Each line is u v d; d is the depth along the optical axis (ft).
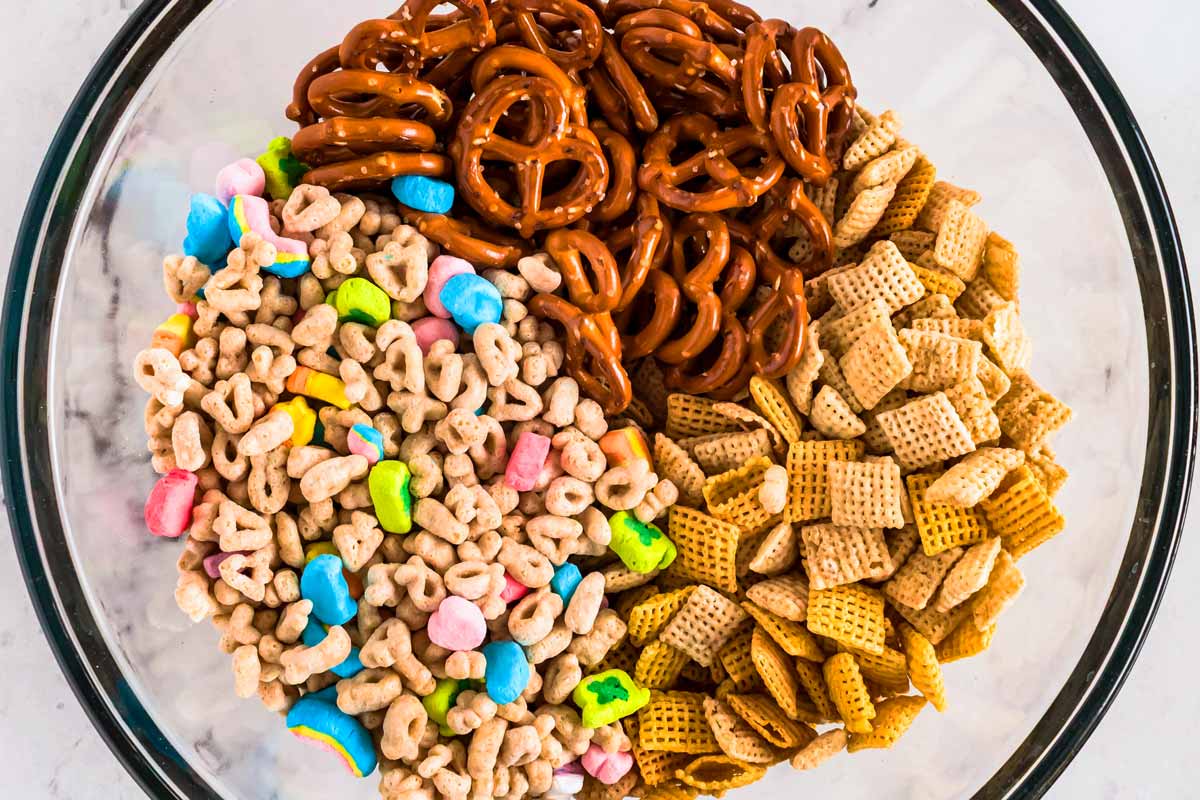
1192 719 1.60
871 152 1.40
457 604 1.32
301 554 1.33
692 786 1.39
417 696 1.33
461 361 1.34
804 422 1.41
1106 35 1.59
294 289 1.36
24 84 1.56
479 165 1.35
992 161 1.51
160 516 1.32
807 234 1.40
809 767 1.34
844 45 1.54
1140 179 1.44
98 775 1.57
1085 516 1.47
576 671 1.35
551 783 1.36
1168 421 1.43
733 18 1.41
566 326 1.36
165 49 1.43
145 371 1.32
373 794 1.47
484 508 1.34
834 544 1.36
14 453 1.39
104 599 1.42
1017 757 1.43
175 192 1.46
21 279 1.40
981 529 1.36
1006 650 1.47
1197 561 1.60
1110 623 1.42
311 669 1.30
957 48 1.50
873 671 1.39
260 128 1.49
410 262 1.33
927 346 1.37
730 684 1.39
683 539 1.38
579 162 1.38
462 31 1.35
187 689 1.43
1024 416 1.39
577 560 1.41
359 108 1.34
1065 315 1.49
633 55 1.37
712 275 1.38
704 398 1.41
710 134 1.39
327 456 1.33
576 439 1.36
